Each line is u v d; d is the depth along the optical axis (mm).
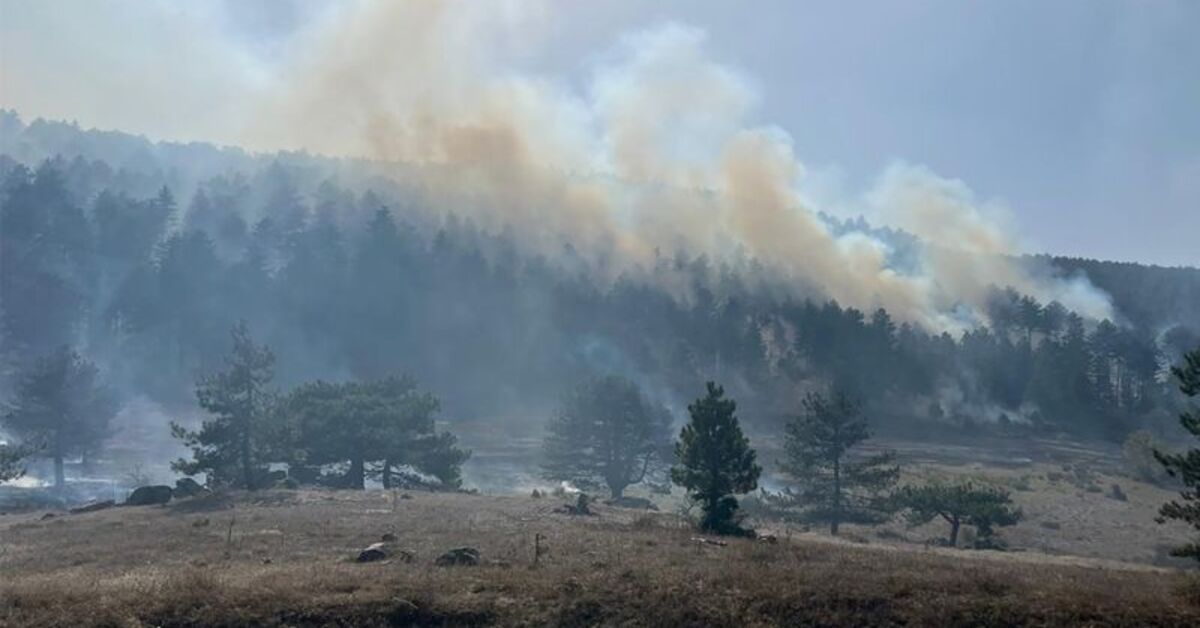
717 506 35531
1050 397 140375
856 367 144250
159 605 18219
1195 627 18625
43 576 22672
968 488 55031
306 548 27500
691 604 19188
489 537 29438
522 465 84312
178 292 133125
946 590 20281
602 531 32062
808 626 18625
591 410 67812
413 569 22062
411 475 59875
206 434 49562
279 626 17938
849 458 92750
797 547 29594
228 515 37656
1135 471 89188
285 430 51406
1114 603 19594
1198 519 22594
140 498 46375
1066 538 59312
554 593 19719
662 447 72688
